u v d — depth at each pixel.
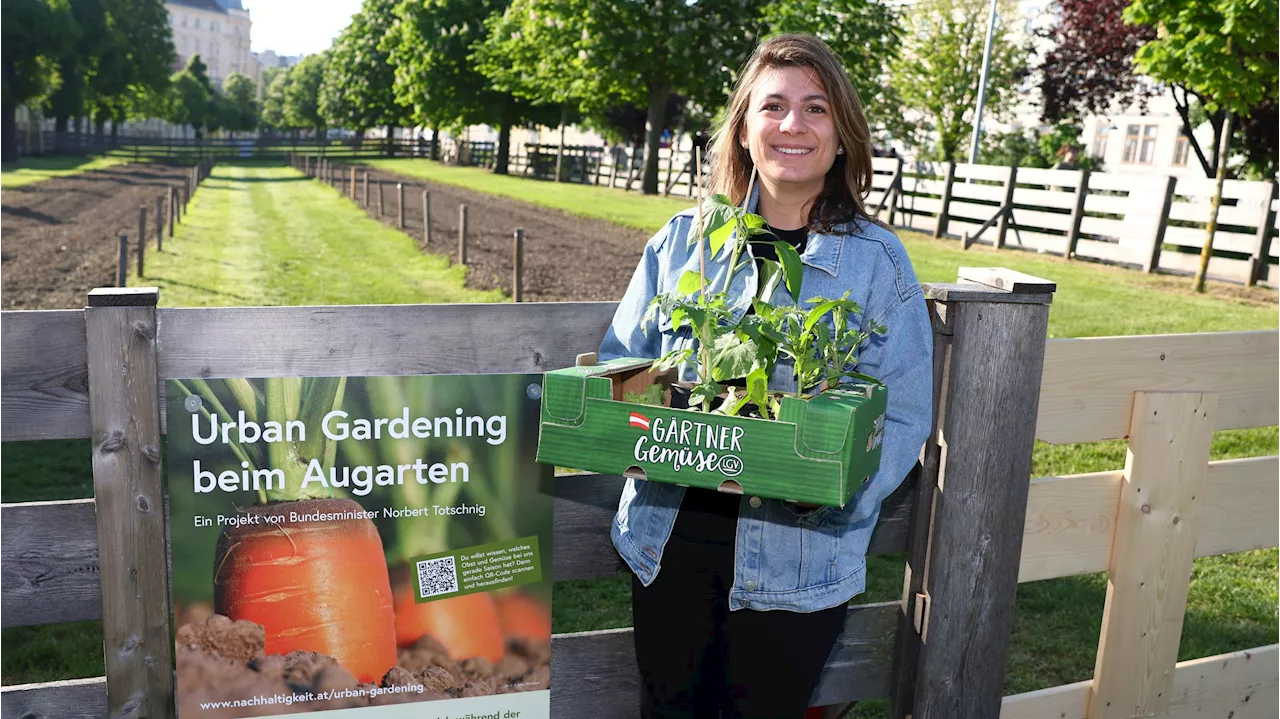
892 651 2.62
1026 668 3.74
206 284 10.72
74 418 2.04
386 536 2.12
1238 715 3.10
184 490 2.03
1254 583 4.50
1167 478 2.78
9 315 1.96
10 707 2.12
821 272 1.95
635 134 39.38
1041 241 16.06
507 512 2.17
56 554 2.08
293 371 2.13
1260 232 12.33
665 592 2.01
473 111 39.97
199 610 2.06
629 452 1.77
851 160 1.99
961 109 26.41
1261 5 9.20
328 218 19.02
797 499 1.71
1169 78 10.67
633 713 2.48
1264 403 2.89
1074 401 2.63
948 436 2.42
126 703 2.14
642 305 2.10
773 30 21.47
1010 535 2.53
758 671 1.99
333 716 2.15
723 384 1.95
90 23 49.59
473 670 2.20
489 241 14.94
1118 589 2.80
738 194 2.15
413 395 2.09
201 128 92.06
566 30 26.81
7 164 34.62
